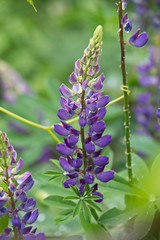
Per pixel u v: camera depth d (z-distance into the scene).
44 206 1.10
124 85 0.94
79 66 0.88
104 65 2.06
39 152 1.39
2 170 0.86
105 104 0.88
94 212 0.93
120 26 0.92
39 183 1.03
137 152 1.19
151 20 1.24
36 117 1.36
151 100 1.25
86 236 0.92
